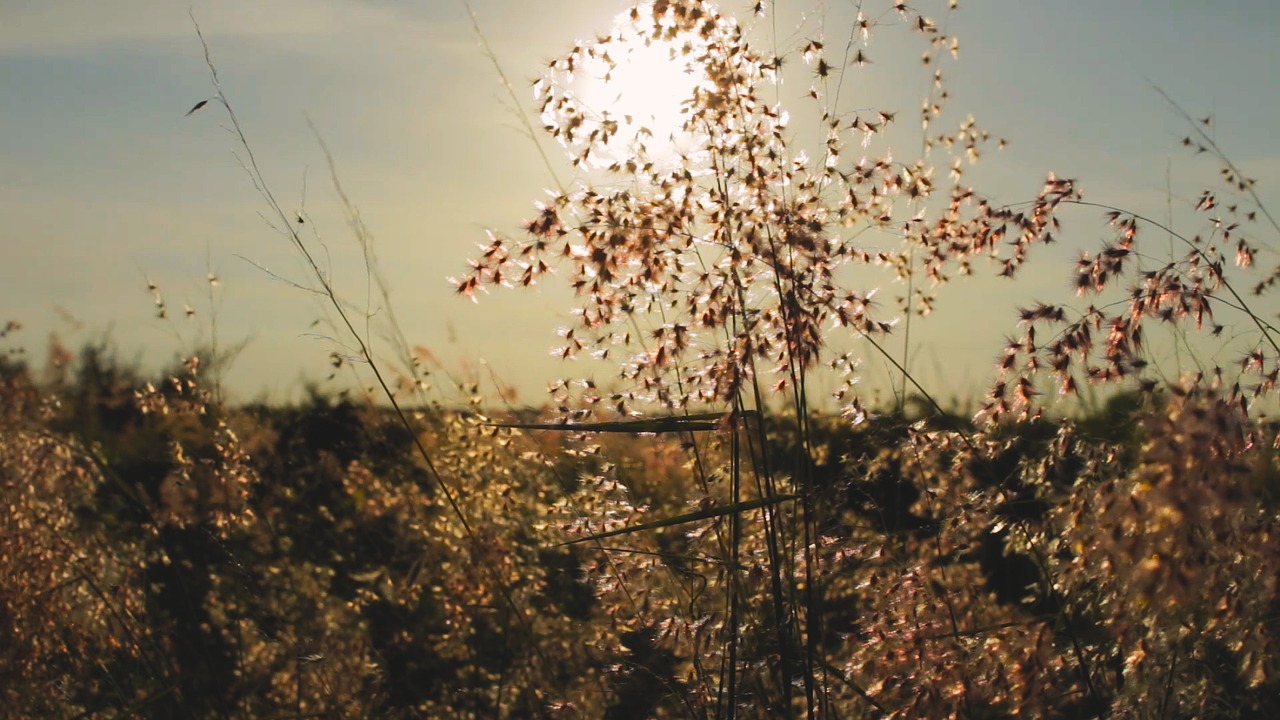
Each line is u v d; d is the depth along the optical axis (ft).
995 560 13.00
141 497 13.66
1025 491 11.19
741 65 9.98
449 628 14.08
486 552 13.07
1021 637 8.84
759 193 9.78
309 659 11.32
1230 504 6.09
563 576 14.47
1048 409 9.38
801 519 10.23
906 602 9.50
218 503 13.46
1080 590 9.16
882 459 10.32
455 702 12.51
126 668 12.92
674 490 12.72
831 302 9.83
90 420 16.39
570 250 9.68
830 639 11.48
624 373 10.02
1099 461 8.49
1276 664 7.77
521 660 12.62
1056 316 8.85
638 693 10.84
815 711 9.42
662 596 10.30
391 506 15.81
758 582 9.75
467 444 13.44
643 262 9.69
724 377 9.40
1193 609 7.59
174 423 14.87
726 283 9.69
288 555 15.11
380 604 15.34
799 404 9.41
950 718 8.57
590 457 10.85
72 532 13.78
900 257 11.39
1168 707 8.10
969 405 11.62
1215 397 6.40
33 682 11.44
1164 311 8.61
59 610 11.98
